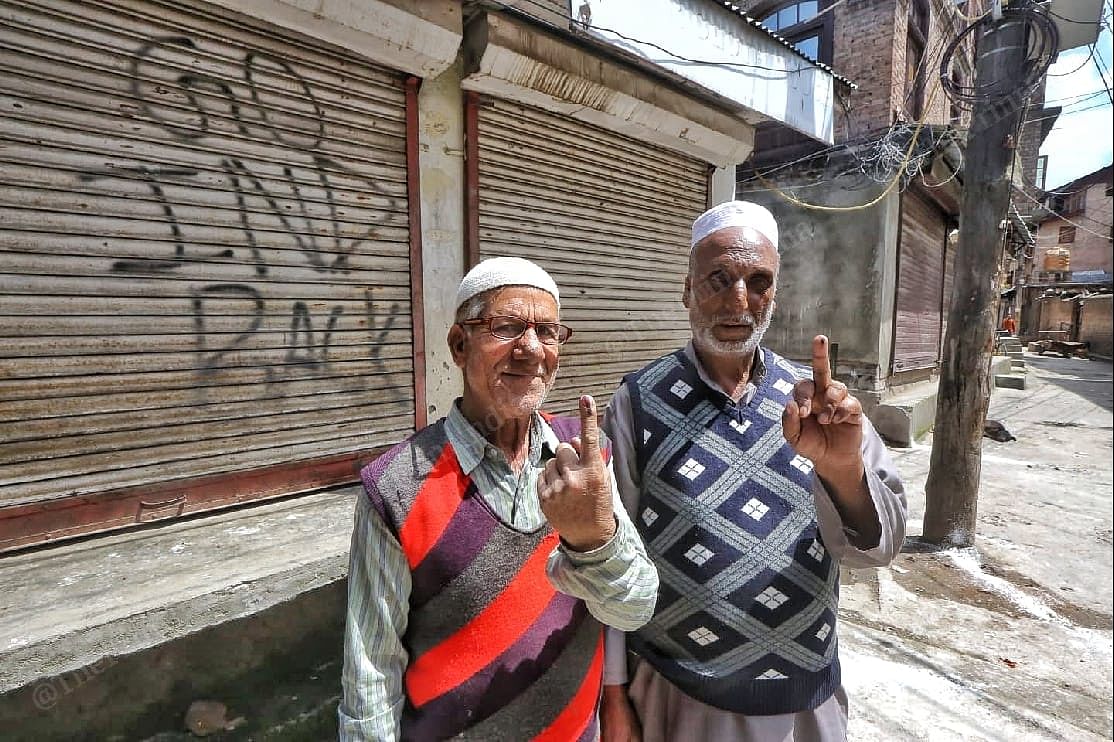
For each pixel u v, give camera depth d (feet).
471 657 3.70
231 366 8.66
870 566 4.43
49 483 7.32
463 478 3.88
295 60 8.95
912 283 27.48
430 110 10.55
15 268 6.95
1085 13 15.44
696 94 14.56
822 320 24.77
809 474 4.57
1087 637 10.09
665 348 15.80
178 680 6.47
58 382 7.30
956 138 21.15
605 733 4.86
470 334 3.91
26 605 6.09
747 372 5.01
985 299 13.12
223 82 8.32
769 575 4.44
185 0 7.88
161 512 8.18
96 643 5.80
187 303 8.21
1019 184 31.37
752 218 4.72
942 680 8.79
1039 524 15.42
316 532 8.13
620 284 14.48
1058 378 47.16
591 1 10.91
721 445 4.63
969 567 12.81
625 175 14.33
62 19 7.07
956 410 13.50
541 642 3.84
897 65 23.09
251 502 8.99
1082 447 24.06
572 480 3.19
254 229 8.75
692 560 4.52
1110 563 13.03
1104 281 70.95
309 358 9.44
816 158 24.25
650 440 4.80
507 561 3.79
